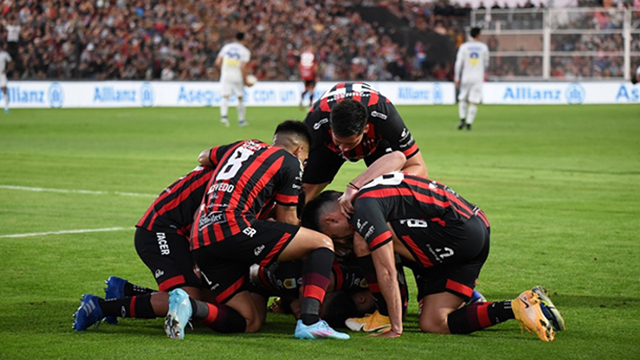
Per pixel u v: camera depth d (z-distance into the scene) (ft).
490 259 76.18
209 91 361.51
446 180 131.44
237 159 55.01
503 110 337.72
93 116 281.54
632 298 61.77
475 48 234.17
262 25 397.80
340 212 55.77
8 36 324.80
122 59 350.02
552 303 54.95
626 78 408.46
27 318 55.88
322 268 52.42
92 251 79.10
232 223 52.47
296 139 57.93
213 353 47.44
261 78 378.73
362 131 58.23
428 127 246.06
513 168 147.43
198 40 374.63
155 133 217.77
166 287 54.60
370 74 403.75
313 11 419.74
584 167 149.18
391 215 53.26
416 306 61.93
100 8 353.92
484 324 51.80
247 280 55.31
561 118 285.64
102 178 131.75
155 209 57.31
